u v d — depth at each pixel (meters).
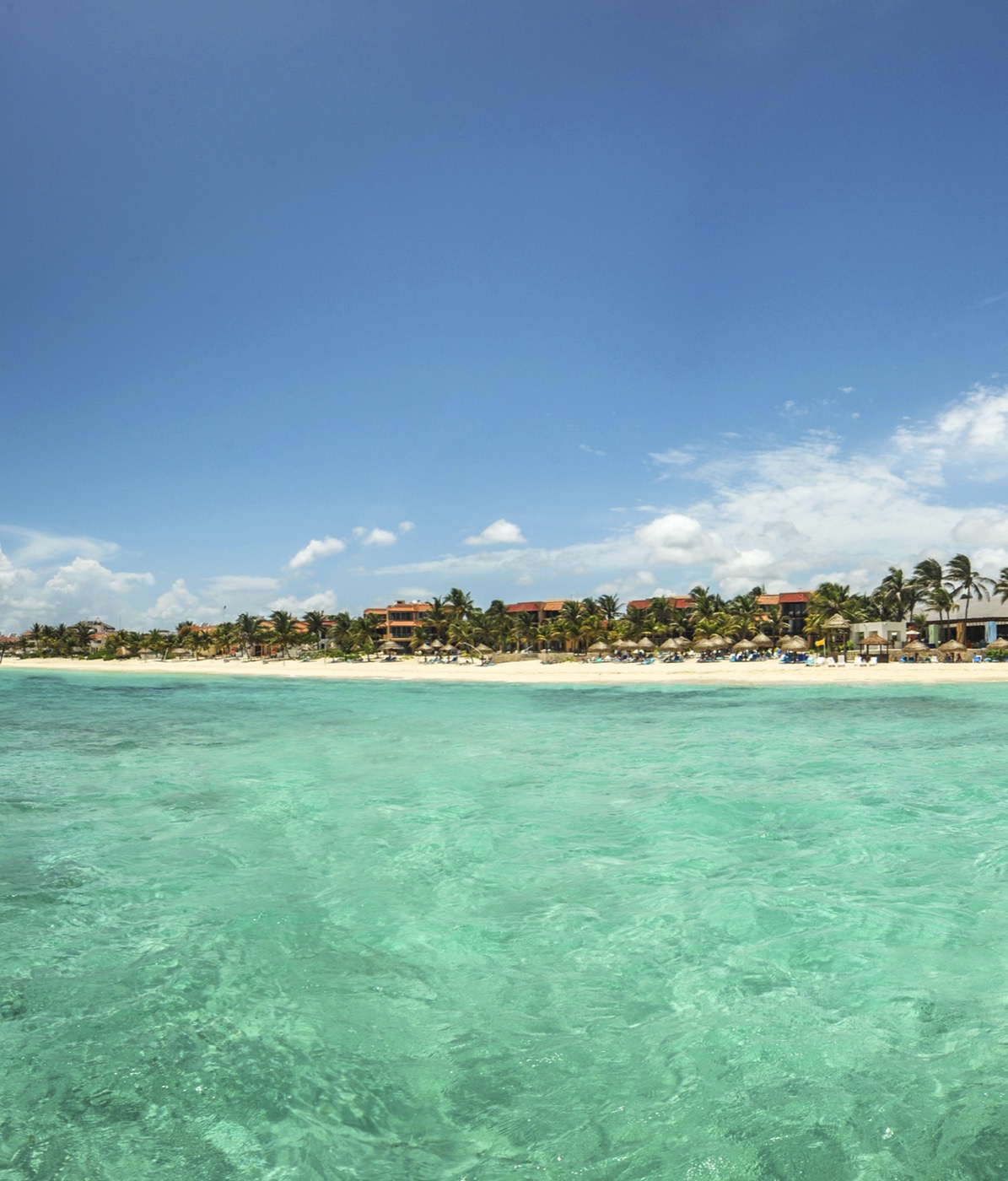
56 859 12.11
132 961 8.25
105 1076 6.08
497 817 14.80
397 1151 5.20
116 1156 5.16
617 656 92.19
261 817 14.84
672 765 20.61
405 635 133.62
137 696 57.00
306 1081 6.02
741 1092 5.83
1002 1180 4.84
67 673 113.31
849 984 7.62
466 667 89.06
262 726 32.44
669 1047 6.48
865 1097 5.73
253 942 8.76
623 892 10.40
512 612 123.75
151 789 17.81
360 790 17.50
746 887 10.57
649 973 7.90
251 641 144.75
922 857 11.95
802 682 51.97
